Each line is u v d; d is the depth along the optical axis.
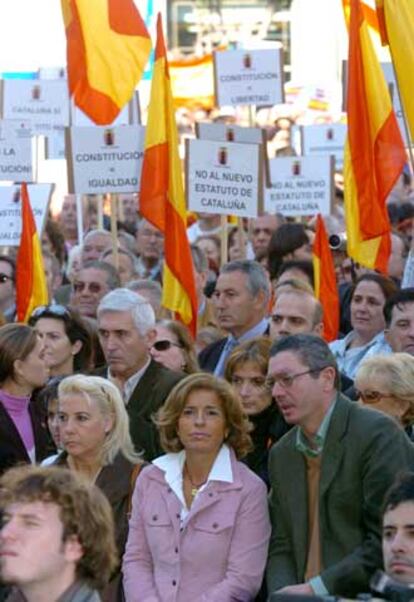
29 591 14.54
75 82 38.25
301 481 21.17
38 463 24.31
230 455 21.72
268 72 41.75
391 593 15.76
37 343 25.16
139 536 21.66
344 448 20.81
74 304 33.31
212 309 34.66
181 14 86.50
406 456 20.81
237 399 21.75
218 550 21.25
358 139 32.47
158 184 34.69
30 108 43.97
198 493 21.47
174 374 25.14
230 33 84.56
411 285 31.00
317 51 80.50
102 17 38.22
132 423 24.80
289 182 40.72
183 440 21.56
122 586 21.92
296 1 80.75
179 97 58.16
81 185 36.53
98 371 26.44
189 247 34.34
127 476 22.28
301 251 36.19
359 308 29.16
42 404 25.20
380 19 31.41
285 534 21.31
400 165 32.38
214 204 35.34
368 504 20.62
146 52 38.34
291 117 58.09
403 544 17.19
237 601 21.02
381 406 22.64
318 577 20.20
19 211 38.50
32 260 34.84
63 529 14.48
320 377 20.89
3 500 14.66
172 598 21.14
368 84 32.47
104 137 36.50
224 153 35.25
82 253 38.62
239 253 38.06
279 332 26.67
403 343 26.28
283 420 23.62
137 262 41.22
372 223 32.34
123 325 25.02
